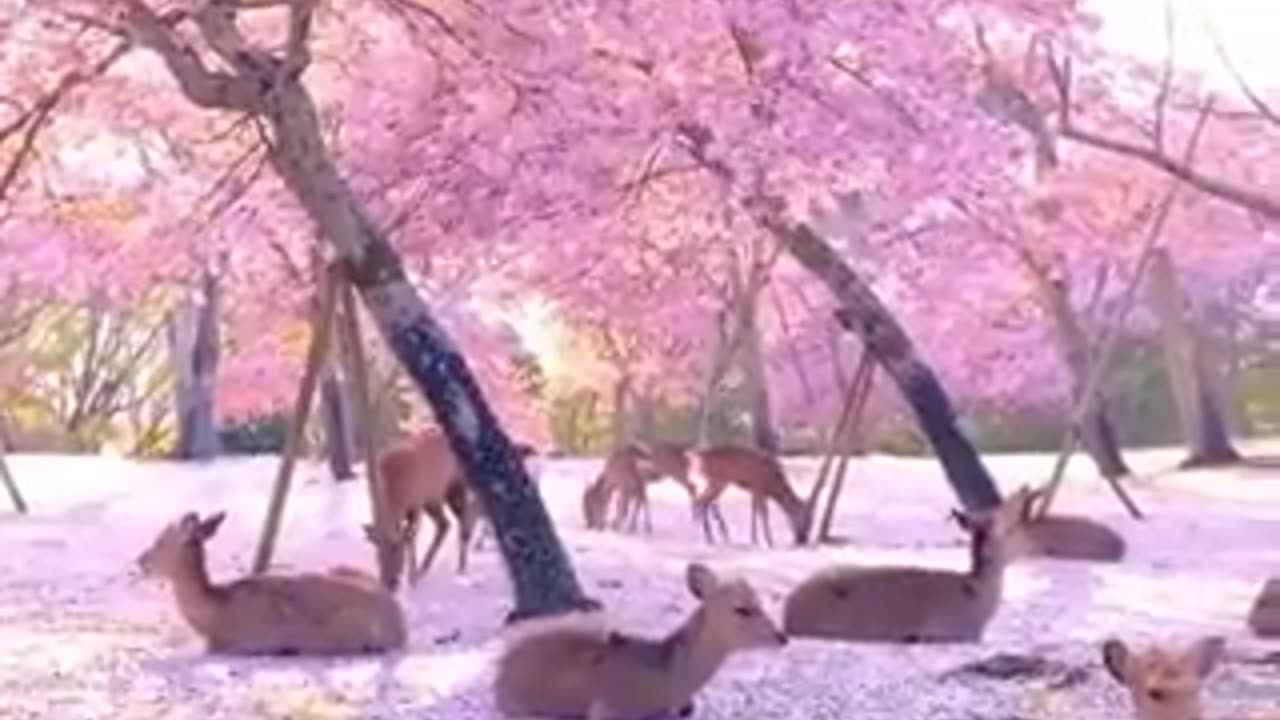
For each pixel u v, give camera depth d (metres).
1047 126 14.88
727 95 11.34
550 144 11.55
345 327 11.36
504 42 10.98
